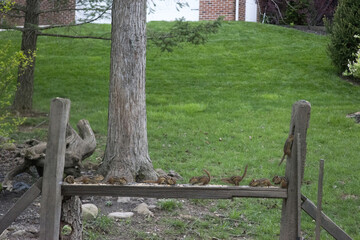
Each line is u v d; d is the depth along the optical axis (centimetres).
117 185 376
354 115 1209
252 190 381
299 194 374
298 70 1659
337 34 1584
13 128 1062
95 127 1109
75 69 1652
